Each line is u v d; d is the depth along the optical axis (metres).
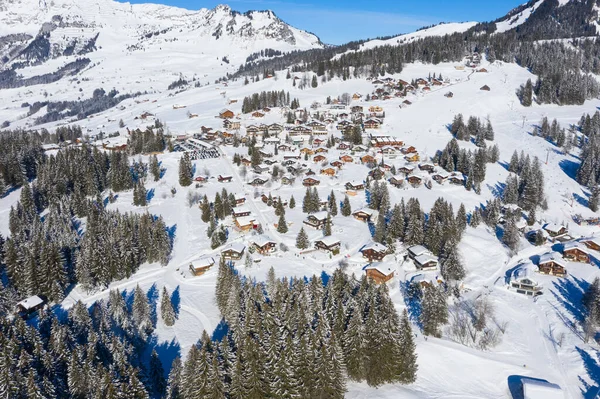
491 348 81.44
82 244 107.06
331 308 76.25
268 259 111.38
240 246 114.19
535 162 163.12
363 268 106.44
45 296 94.88
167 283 103.88
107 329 76.81
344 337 72.25
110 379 58.97
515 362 78.25
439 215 124.94
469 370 76.06
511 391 71.94
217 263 110.81
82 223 132.38
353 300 76.94
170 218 137.12
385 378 71.06
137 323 83.62
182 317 90.50
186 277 105.94
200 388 60.31
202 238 123.81
